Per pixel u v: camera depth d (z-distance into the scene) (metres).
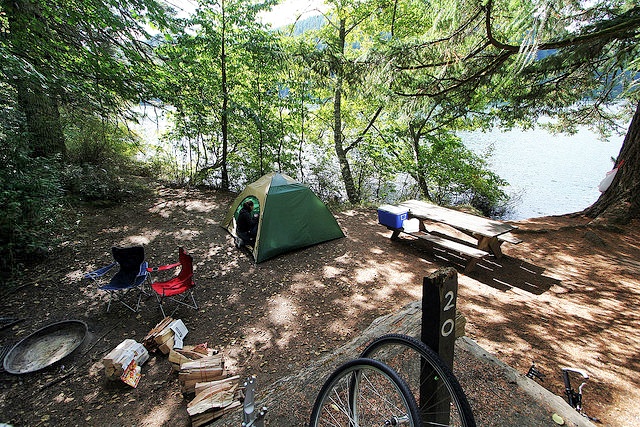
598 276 5.07
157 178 10.73
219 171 10.99
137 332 3.82
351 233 6.99
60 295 4.43
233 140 10.48
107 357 3.04
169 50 7.32
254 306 4.38
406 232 6.04
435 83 6.80
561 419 2.21
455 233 6.92
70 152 8.42
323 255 5.91
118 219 7.23
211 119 9.76
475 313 4.12
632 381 3.04
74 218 6.75
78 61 5.53
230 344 3.65
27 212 4.79
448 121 9.54
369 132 11.55
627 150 7.05
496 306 4.29
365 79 6.74
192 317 4.13
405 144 11.69
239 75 9.74
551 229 6.88
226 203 8.94
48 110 6.51
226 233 6.84
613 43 5.54
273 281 5.02
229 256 5.82
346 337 3.74
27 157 4.80
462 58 6.01
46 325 3.83
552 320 3.98
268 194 5.89
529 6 4.35
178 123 9.44
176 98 7.24
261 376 3.17
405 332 3.01
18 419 2.69
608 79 7.01
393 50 6.21
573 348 3.48
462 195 12.23
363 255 5.92
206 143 10.70
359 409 2.23
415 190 11.82
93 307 4.23
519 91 7.91
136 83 6.21
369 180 12.30
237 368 3.28
